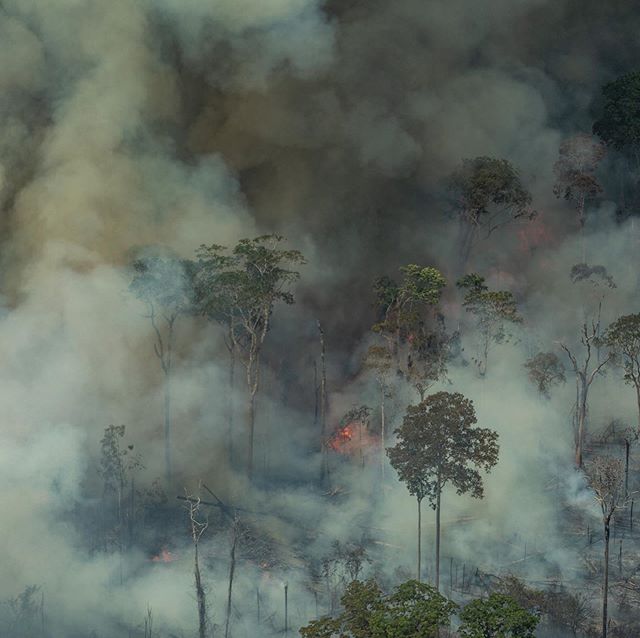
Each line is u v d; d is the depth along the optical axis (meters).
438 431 87.12
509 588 87.69
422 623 68.88
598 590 89.56
